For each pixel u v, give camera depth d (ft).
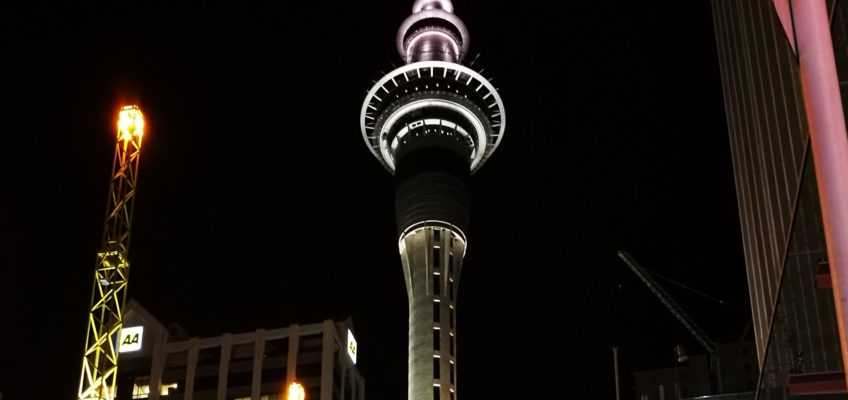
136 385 503.61
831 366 106.01
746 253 174.40
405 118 589.73
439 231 545.03
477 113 592.60
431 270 529.45
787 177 120.78
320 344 504.84
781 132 122.62
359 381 563.48
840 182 35.83
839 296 35.24
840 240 35.47
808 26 37.37
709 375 568.41
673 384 567.59
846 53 81.46
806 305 113.91
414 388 497.87
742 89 158.61
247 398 489.67
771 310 143.84
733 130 177.47
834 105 36.47
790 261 123.03
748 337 638.12
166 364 511.40
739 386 551.18
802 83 38.14
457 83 598.34
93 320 265.34
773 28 123.03
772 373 145.07
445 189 552.41
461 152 578.25
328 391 483.10
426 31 642.63
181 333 534.78
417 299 522.47
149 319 520.83
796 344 121.60
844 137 36.14
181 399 494.18
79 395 259.39
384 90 619.67
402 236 552.82
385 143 608.60
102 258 270.67
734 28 163.22
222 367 502.38
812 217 104.06
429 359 502.79
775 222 134.31
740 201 176.65
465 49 648.38
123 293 270.46
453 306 526.16
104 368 262.67
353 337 554.05
